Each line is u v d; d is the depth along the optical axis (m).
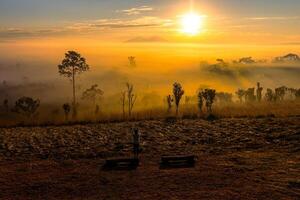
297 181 26.52
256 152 36.50
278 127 47.66
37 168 33.28
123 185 27.53
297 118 53.81
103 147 41.06
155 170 31.20
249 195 24.20
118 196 25.23
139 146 40.50
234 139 43.00
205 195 24.59
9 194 26.42
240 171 29.84
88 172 31.36
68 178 29.84
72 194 26.06
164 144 41.72
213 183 27.09
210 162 33.19
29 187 27.84
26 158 37.31
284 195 23.92
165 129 50.66
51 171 32.16
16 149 41.31
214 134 46.31
